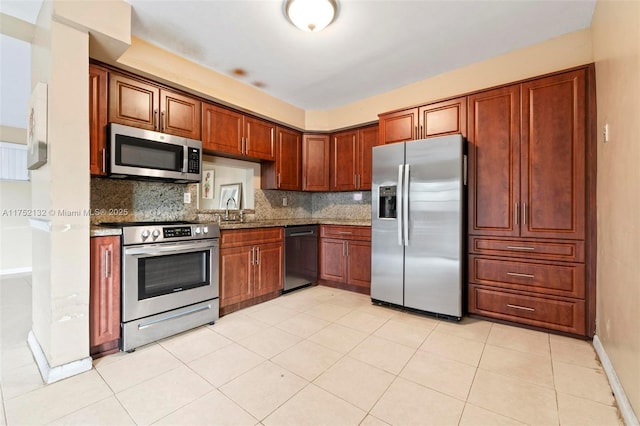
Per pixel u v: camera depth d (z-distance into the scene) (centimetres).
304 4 193
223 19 215
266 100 353
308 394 161
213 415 145
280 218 419
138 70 235
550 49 245
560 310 233
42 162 183
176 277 237
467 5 203
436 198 272
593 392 162
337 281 372
